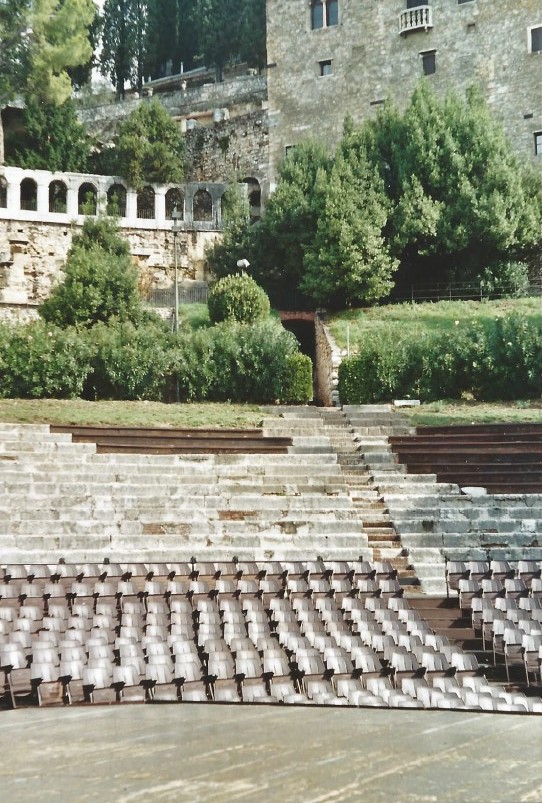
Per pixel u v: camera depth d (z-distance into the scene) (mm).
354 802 5223
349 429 29938
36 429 27531
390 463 26828
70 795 5445
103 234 45906
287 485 24688
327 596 18312
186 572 18797
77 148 52500
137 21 72750
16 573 18219
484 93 53906
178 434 28594
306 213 46562
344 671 13531
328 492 24781
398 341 35688
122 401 33625
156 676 12328
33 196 51656
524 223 46125
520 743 7332
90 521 21719
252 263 47562
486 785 5680
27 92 51875
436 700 12133
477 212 45312
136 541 21422
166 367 34812
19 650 13211
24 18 51281
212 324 42031
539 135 52406
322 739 7426
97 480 24031
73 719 9141
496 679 15477
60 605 16625
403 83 55688
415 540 22109
